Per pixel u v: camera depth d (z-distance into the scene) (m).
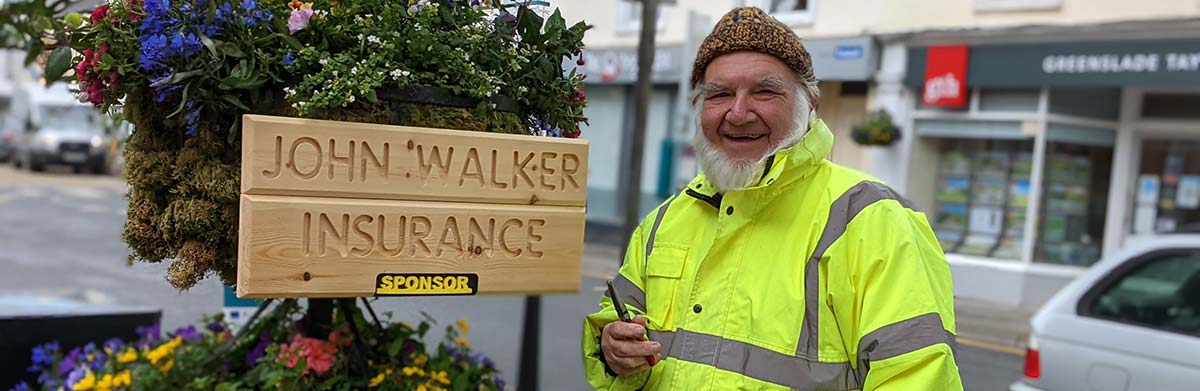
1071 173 9.20
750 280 1.65
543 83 1.93
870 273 1.55
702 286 1.72
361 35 1.71
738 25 1.68
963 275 9.41
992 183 9.41
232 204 1.72
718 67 1.70
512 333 6.84
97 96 1.77
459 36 1.80
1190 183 8.98
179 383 2.91
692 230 1.81
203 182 1.71
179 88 1.64
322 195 1.67
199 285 2.46
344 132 1.68
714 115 1.70
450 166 1.78
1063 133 9.01
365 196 1.70
